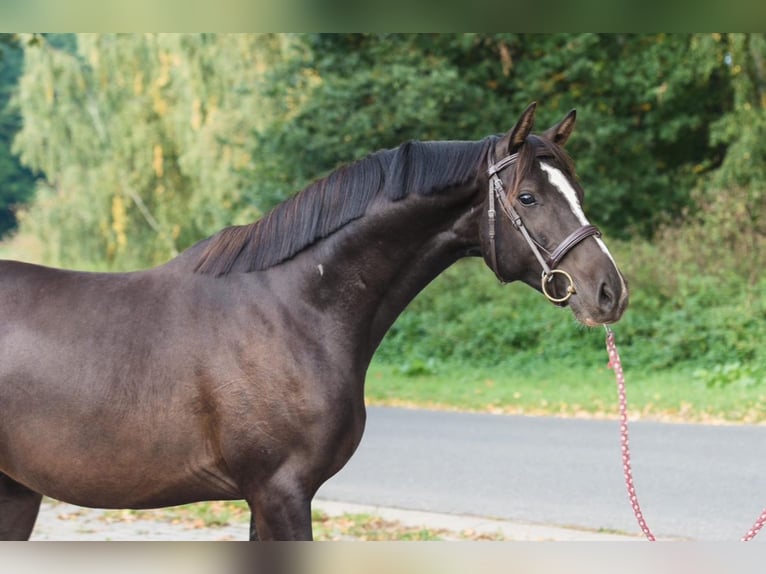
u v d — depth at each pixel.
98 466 3.29
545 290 3.29
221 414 3.26
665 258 15.99
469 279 17.48
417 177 3.41
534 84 18.38
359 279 3.42
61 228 24.98
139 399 3.27
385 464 8.38
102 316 3.38
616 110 19.30
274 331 3.32
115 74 23.50
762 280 14.78
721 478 7.61
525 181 3.29
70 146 25.19
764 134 16.31
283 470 3.27
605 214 17.97
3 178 40.09
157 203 24.25
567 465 8.24
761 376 12.49
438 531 6.02
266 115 20.00
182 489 3.36
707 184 17.23
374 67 18.14
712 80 19.00
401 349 16.53
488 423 10.66
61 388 3.29
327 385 3.31
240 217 19.77
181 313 3.36
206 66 21.20
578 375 13.95
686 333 14.16
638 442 9.23
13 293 3.46
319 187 3.48
